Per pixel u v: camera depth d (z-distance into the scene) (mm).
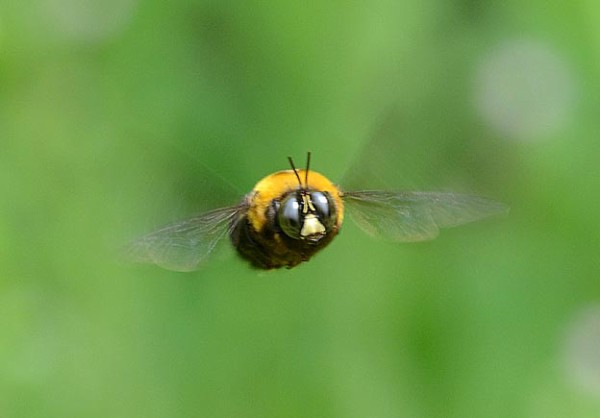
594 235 444
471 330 434
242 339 427
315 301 430
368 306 431
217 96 438
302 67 441
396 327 431
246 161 437
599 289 441
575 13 448
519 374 435
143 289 422
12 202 416
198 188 344
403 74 441
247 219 348
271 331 427
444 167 440
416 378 431
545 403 433
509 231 442
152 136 427
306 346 428
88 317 417
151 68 436
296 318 429
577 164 447
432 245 436
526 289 439
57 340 413
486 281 437
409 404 429
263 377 426
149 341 422
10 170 417
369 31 443
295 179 350
